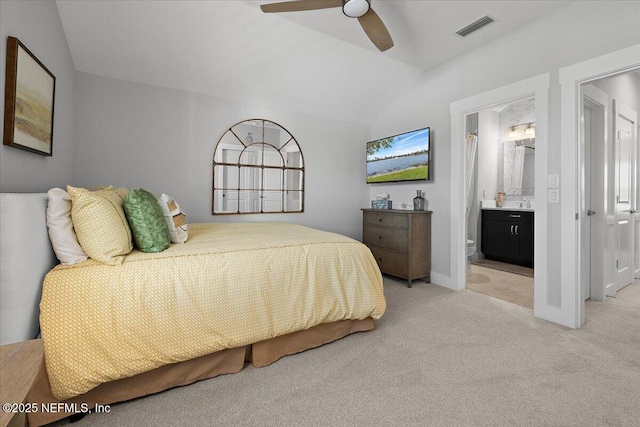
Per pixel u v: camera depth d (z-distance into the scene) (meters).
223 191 3.62
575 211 2.36
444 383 1.64
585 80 2.31
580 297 2.38
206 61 3.06
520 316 2.60
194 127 3.39
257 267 1.79
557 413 1.41
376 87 3.87
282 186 4.03
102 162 2.92
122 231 1.55
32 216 1.28
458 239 3.36
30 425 1.26
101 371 1.34
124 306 1.42
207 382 1.65
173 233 1.99
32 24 1.84
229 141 3.62
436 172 3.58
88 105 2.85
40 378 1.28
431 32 2.83
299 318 1.88
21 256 1.20
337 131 4.42
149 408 1.44
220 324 1.64
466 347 2.04
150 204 1.76
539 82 2.57
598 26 2.22
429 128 3.55
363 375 1.72
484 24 2.70
